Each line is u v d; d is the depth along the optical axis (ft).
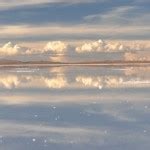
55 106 82.58
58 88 126.62
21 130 56.39
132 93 105.09
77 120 64.49
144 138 49.42
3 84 149.48
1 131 55.77
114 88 121.39
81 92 111.34
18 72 281.74
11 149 44.80
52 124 61.26
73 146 45.75
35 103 88.43
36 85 141.59
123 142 47.37
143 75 203.41
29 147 45.62
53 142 47.91
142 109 74.38
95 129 56.24
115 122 61.41
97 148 44.75
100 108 77.30
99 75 210.79
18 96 103.40
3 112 75.00
